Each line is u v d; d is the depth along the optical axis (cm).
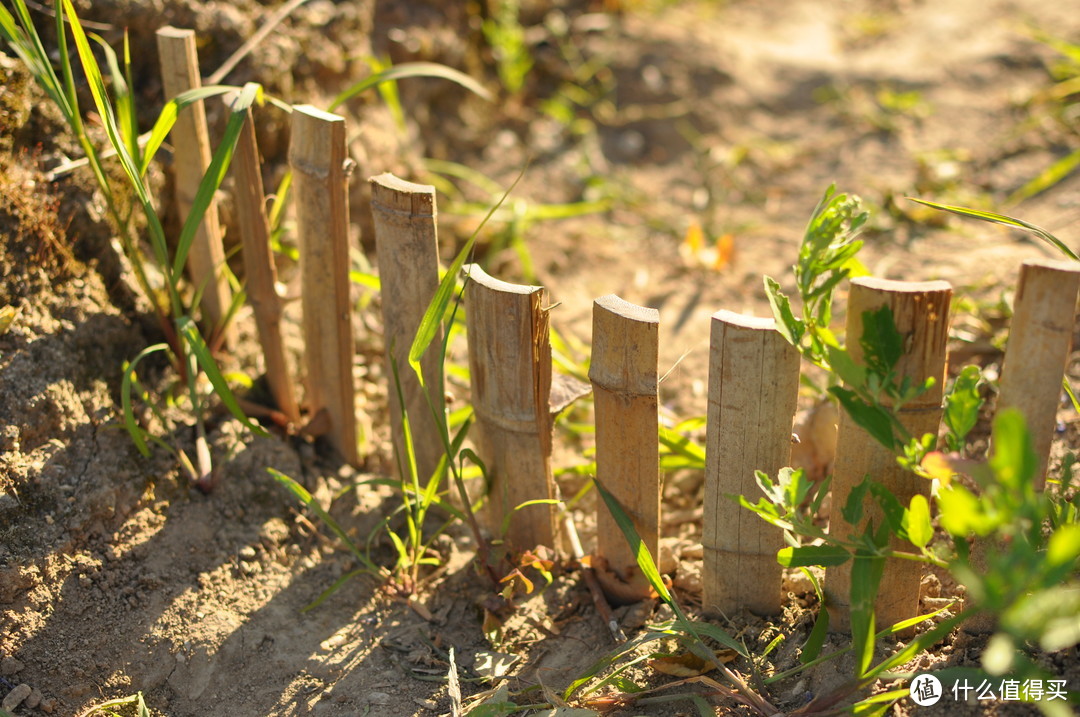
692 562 92
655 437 84
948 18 169
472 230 121
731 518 84
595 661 86
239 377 96
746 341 80
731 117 148
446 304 82
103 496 89
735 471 83
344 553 92
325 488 95
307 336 94
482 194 130
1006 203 120
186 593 88
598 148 142
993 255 112
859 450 81
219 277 96
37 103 93
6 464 87
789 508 79
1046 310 76
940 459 74
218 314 97
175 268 88
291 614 89
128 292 95
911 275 112
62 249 92
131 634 86
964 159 129
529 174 135
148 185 98
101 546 88
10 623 85
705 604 88
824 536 78
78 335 92
